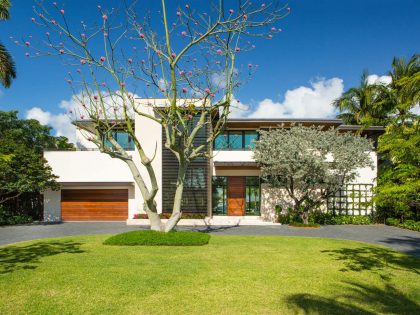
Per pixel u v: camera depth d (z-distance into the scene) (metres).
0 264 8.72
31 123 34.47
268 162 17.92
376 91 29.62
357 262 9.32
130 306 5.80
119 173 21.84
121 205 22.05
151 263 8.92
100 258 9.50
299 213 19.09
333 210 21.52
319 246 11.87
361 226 19.48
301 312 5.58
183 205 20.52
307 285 7.07
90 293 6.43
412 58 27.11
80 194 22.11
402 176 8.62
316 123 22.53
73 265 8.61
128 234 12.32
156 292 6.53
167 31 12.65
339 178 18.86
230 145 23.50
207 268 8.42
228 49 13.50
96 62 13.17
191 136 13.74
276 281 7.33
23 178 19.03
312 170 17.61
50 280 7.22
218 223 19.75
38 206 22.00
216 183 22.72
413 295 6.53
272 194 21.66
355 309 5.73
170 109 13.68
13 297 6.18
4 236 14.99
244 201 22.66
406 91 14.12
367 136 24.17
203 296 6.32
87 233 15.98
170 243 11.70
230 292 6.56
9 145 20.12
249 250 10.93
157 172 20.69
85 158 21.95
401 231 17.23
